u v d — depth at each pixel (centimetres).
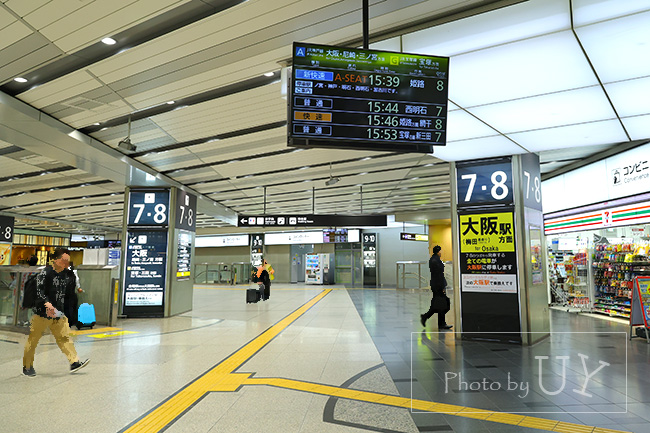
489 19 355
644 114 495
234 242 2647
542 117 508
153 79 520
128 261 1012
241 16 394
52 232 2862
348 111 367
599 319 883
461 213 694
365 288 2059
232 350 588
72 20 394
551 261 1125
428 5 375
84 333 750
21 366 496
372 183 1224
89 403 363
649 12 302
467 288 674
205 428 306
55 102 582
